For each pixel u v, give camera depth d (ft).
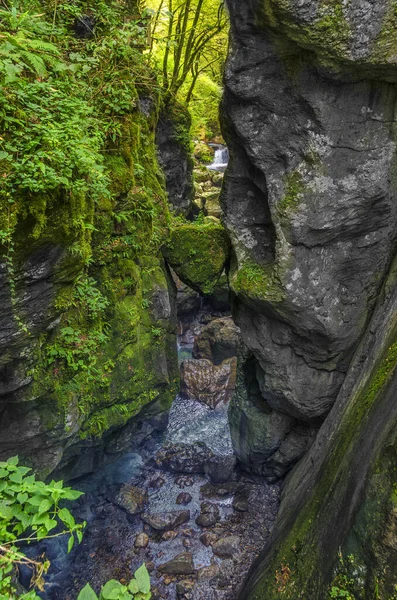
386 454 11.37
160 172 28.53
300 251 17.66
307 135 15.96
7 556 7.86
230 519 22.76
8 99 10.23
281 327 19.94
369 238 17.94
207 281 23.25
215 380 31.55
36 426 15.84
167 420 27.50
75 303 16.89
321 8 12.67
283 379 21.06
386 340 15.84
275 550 16.96
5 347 12.39
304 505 16.56
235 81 15.90
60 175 10.57
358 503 12.01
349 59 13.55
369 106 15.51
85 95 15.40
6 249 10.48
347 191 16.55
